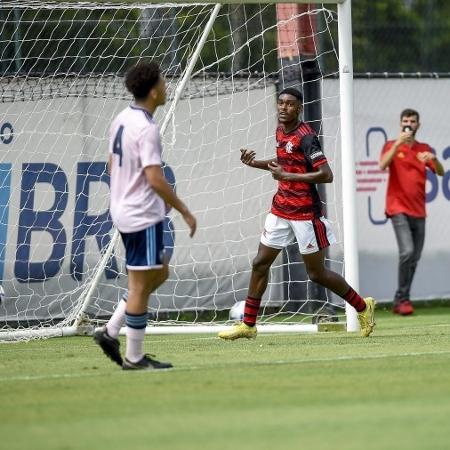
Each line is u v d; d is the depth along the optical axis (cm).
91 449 1712
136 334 2731
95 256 4612
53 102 4544
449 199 5488
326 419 1950
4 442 1791
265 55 4706
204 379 2527
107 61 4772
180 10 4772
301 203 3453
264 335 3931
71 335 4025
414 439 1753
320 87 4447
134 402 2192
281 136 3456
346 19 3944
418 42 5844
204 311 4888
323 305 4403
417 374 2566
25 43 4644
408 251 4972
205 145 4772
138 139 2636
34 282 4531
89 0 4012
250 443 1736
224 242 4844
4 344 3772
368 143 5312
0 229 4472
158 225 2669
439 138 5466
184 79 4088
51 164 4547
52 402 2217
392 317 4925
